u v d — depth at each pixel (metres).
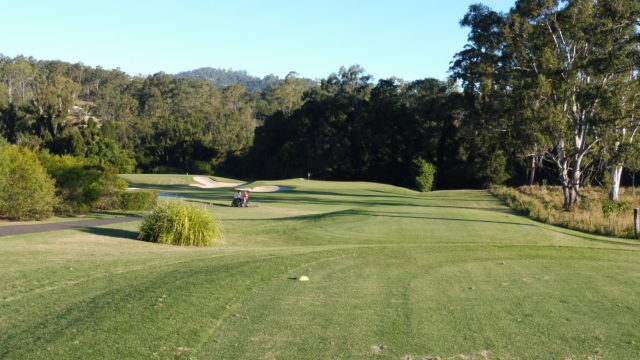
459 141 69.94
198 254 10.85
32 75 131.12
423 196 47.84
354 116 83.31
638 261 11.58
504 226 20.98
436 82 77.94
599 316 6.59
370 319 6.17
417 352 5.10
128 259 9.66
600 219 24.94
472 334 5.71
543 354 5.16
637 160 32.38
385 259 10.93
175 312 5.83
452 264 10.59
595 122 31.36
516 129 35.50
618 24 30.66
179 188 55.94
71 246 11.92
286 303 6.71
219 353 4.80
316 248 12.73
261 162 91.56
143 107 121.00
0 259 9.08
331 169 80.25
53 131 84.62
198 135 95.81
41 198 19.55
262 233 18.58
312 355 4.90
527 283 8.69
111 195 25.45
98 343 4.75
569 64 34.19
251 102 137.88
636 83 30.42
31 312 5.64
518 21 34.53
